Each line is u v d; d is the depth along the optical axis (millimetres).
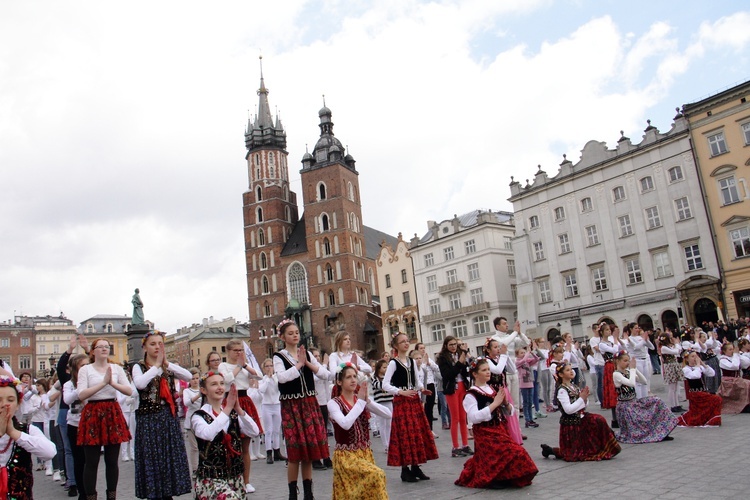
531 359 16688
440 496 9023
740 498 7379
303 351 9055
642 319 48594
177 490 8469
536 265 56344
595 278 52000
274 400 14695
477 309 65500
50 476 16125
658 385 23266
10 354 122312
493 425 9617
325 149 101062
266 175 106938
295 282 100875
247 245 105875
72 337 12734
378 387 15734
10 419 6477
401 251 77562
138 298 34562
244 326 152500
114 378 9047
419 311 72938
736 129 43656
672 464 9836
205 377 7590
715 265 44312
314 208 99375
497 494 8867
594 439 10977
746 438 11719
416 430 10477
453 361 13133
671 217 47062
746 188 43000
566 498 8211
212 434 6984
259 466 14180
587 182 52750
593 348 18984
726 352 16844
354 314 94000
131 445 18312
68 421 10422
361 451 8023
